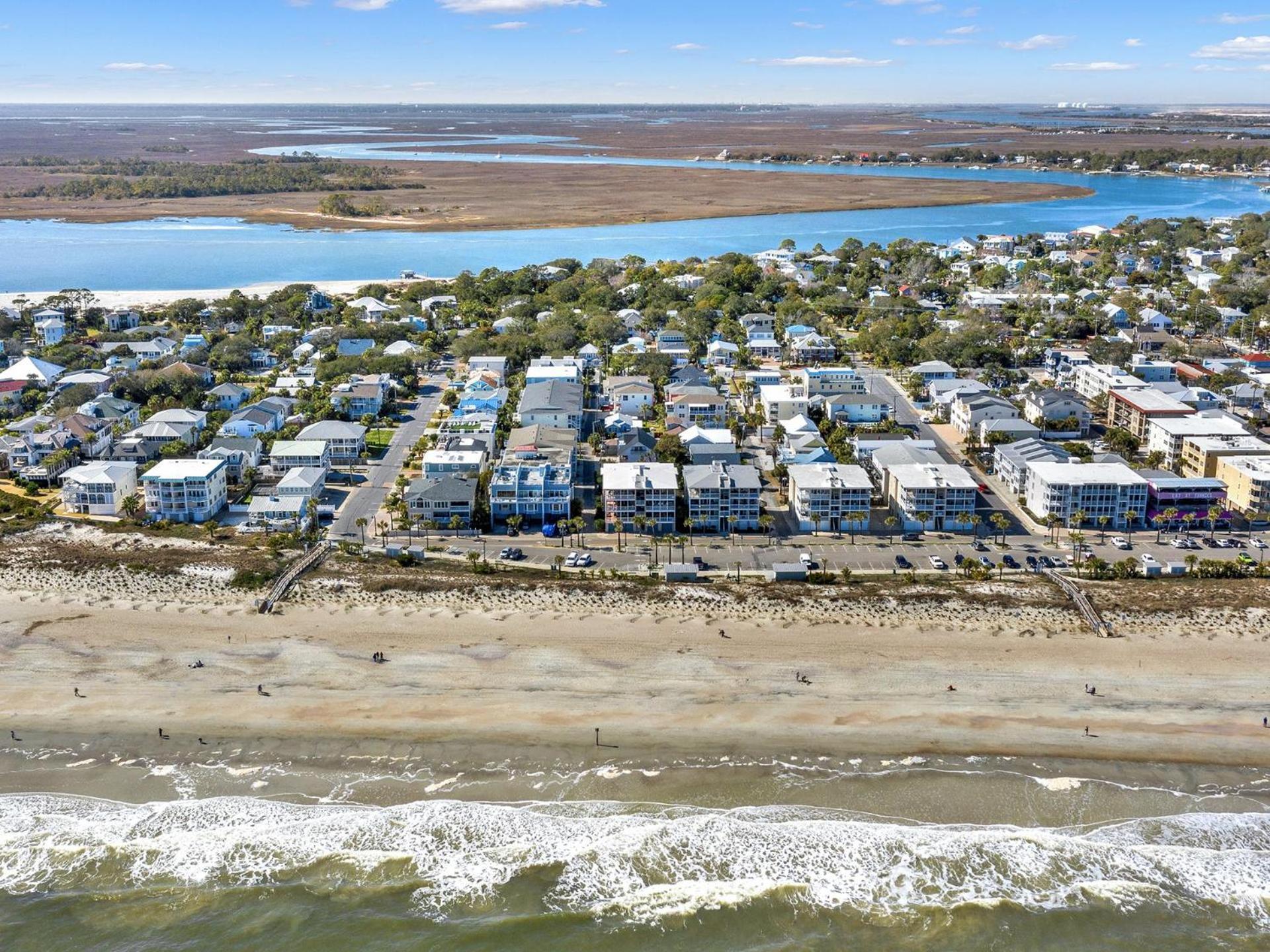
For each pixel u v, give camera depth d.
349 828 108.19
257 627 145.00
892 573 162.38
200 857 105.00
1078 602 149.25
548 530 177.50
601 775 115.00
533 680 132.12
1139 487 179.00
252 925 97.31
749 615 147.62
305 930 96.88
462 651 139.00
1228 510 185.50
